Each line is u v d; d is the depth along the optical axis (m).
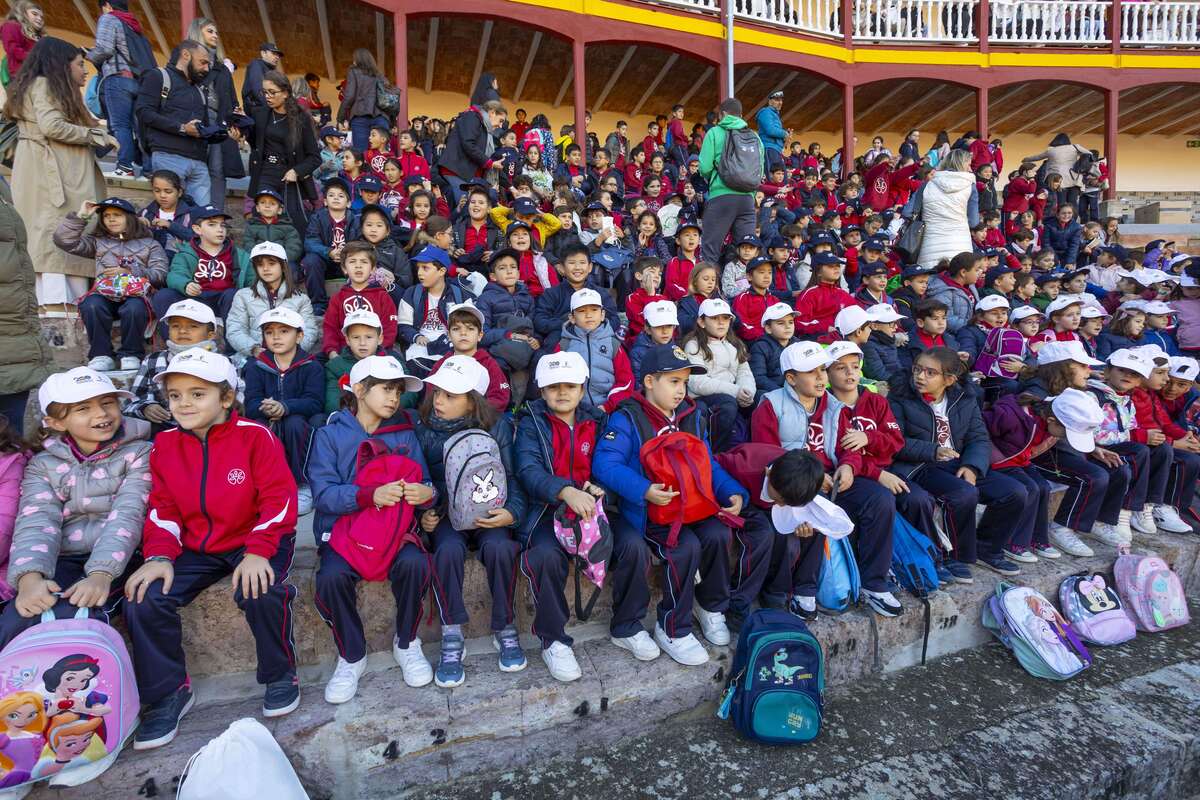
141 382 3.07
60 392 2.02
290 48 11.26
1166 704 2.56
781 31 12.03
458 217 6.04
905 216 6.75
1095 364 3.53
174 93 4.91
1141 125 16.89
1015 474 3.41
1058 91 14.23
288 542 2.27
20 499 2.05
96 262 3.81
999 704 2.56
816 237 6.37
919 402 3.33
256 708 2.09
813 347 2.99
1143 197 17.62
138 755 1.86
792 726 2.25
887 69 12.90
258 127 5.10
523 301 4.55
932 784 2.08
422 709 2.06
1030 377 3.79
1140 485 3.72
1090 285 7.25
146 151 5.03
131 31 5.41
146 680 1.93
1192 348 5.38
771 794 2.03
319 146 5.45
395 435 2.52
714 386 3.75
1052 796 2.04
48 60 3.72
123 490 2.11
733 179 5.87
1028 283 6.11
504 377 3.47
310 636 2.36
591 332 3.82
